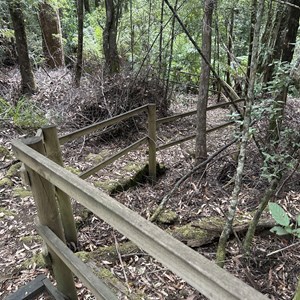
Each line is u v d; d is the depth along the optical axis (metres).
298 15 2.71
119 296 1.82
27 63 5.30
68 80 5.97
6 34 5.86
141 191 3.35
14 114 4.56
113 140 4.52
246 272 2.06
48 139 1.89
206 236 2.46
